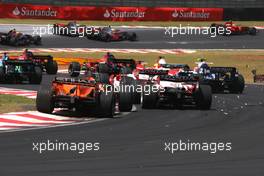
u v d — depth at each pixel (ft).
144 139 131.03
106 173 94.84
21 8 590.96
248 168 101.04
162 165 102.42
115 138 131.34
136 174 94.63
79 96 165.37
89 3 626.23
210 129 150.00
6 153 110.63
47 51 448.24
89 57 430.61
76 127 147.43
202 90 194.80
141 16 627.46
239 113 187.32
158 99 195.62
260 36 570.87
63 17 604.08
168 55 458.91
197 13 640.17
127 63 268.21
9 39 459.73
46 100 167.43
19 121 154.30
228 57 458.91
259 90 290.15
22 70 272.31
